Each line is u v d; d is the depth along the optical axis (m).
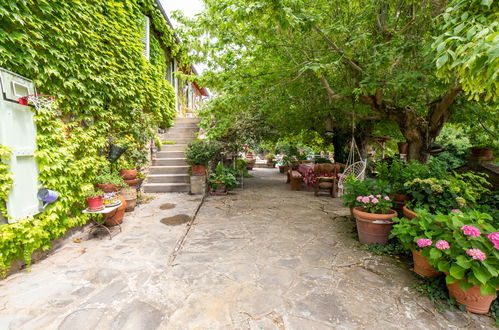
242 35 3.53
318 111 6.64
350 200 3.58
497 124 5.30
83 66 3.18
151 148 6.39
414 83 3.40
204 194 5.80
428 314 1.80
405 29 3.43
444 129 9.99
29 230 2.30
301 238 3.29
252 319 1.72
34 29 2.43
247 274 2.33
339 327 1.65
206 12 3.60
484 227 1.85
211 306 1.85
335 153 9.27
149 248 2.86
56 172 2.75
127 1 4.30
